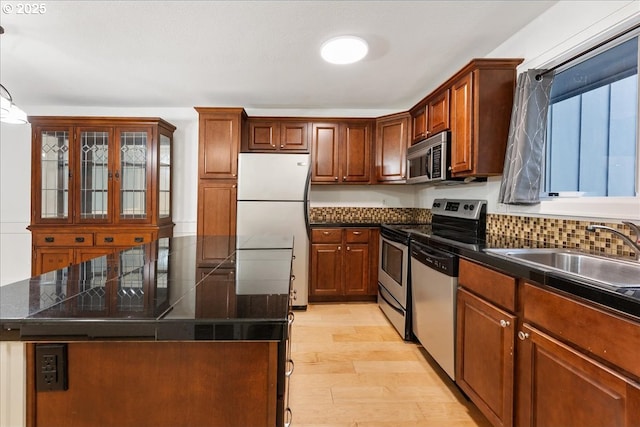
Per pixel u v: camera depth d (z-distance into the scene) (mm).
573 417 1091
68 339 742
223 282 1100
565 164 2010
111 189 3439
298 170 3438
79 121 3408
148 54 2496
